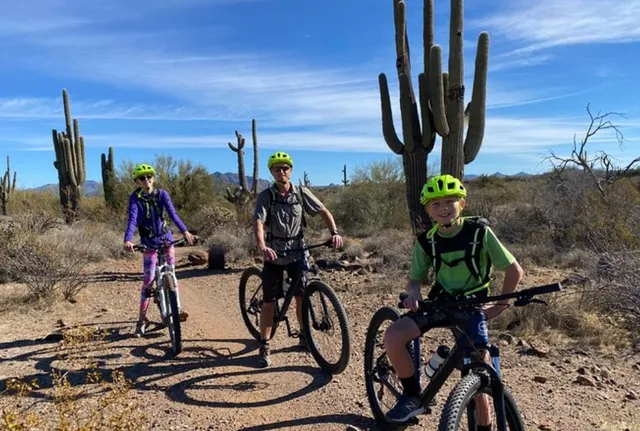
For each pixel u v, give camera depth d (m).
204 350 5.65
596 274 7.35
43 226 13.07
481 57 8.90
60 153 18.81
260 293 6.17
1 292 8.10
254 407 4.27
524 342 5.57
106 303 7.93
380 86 9.80
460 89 8.92
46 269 7.86
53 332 6.27
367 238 15.09
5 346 5.74
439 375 3.25
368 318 6.81
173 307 5.49
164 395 4.48
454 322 3.17
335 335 5.24
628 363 5.07
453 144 9.01
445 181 3.11
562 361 5.12
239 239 13.54
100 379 4.74
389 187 18.00
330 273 9.91
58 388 3.66
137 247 5.86
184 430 3.86
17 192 28.17
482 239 3.11
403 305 3.17
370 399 4.01
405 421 3.53
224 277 10.27
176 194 20.86
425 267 3.35
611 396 4.33
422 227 9.53
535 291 2.79
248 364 5.24
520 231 12.59
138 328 6.14
